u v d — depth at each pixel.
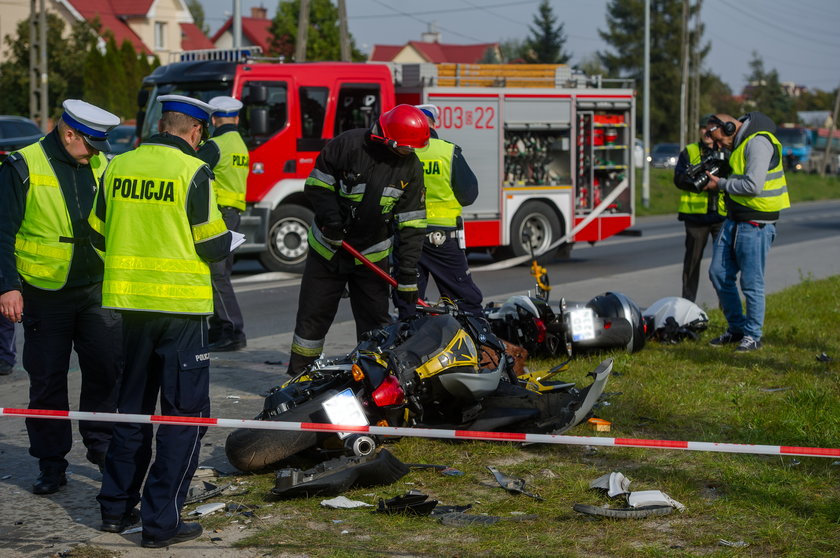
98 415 6.77
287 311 17.66
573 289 19.97
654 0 132.12
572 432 9.01
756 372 11.63
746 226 12.84
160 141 6.94
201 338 6.95
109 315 8.05
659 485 7.62
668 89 130.25
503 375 9.86
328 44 71.69
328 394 8.31
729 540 6.53
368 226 9.69
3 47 82.00
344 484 7.50
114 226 6.86
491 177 23.73
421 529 6.80
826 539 6.52
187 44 106.12
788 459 8.24
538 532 6.71
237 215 13.62
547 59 153.00
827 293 18.22
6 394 11.38
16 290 7.57
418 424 8.84
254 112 21.02
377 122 9.45
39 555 6.54
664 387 10.85
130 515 7.07
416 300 9.95
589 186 25.48
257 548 6.55
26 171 7.68
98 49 67.75
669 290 19.72
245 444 8.02
